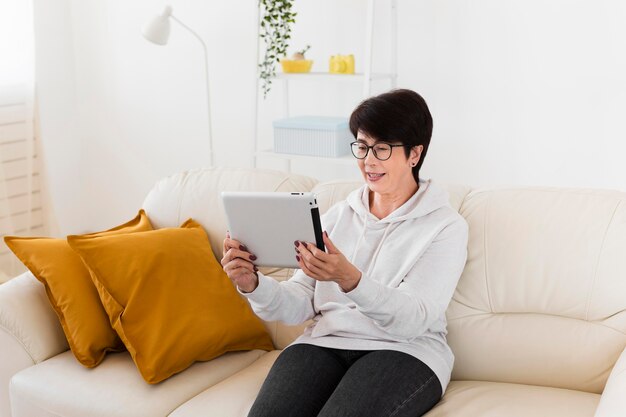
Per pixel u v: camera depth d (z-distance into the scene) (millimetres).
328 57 3510
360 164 1917
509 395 1777
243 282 1834
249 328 2164
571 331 1841
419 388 1704
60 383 1979
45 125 3994
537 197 1978
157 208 2441
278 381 1765
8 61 3701
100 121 4230
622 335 1781
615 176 3020
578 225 1890
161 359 1972
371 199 2029
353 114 1896
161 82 4012
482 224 1988
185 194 2414
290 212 1697
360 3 3361
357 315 1864
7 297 2092
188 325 2051
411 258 1854
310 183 2320
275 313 1903
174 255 2164
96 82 4184
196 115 3957
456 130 3307
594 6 2918
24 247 2141
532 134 3148
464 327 1939
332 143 3152
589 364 1802
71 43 4113
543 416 1654
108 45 4105
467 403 1744
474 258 1969
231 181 2383
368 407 1639
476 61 3193
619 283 1805
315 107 3605
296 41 3566
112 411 1874
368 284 1687
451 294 1852
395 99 1860
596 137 3025
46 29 3957
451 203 2055
